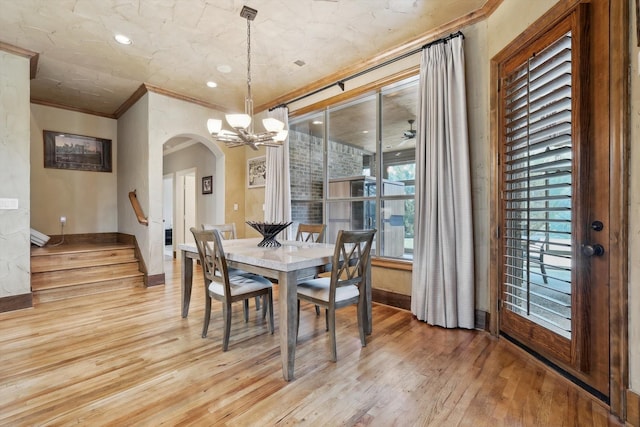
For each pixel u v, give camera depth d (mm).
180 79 3949
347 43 3086
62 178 4805
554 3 1846
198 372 1956
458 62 2639
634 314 1448
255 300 3363
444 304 2684
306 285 2389
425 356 2166
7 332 2584
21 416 1527
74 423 1481
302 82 4055
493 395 1705
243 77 3891
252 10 2564
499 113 2414
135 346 2328
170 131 4375
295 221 4680
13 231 3121
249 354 2207
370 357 2156
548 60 1898
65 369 1986
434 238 2748
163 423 1482
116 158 5285
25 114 3191
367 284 2555
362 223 3871
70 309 3205
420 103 2887
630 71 1452
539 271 2059
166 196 9094
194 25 2779
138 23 2752
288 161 4418
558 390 1743
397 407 1607
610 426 1450
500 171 2410
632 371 1452
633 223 1449
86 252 4207
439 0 2449
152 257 4188
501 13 2377
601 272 1608
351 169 4012
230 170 5137
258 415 1545
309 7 2529
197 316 3012
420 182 2867
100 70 3691
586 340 1679
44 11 2574
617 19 1494
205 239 2354
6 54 3082
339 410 1584
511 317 2320
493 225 2477
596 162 1632
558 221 1840
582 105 1664
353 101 3838
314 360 2117
